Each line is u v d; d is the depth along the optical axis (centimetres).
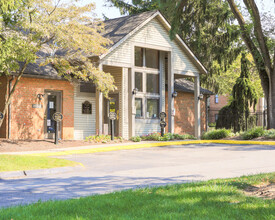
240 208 602
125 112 2381
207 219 527
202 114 3150
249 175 959
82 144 1945
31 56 1662
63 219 536
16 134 1997
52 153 1627
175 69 2572
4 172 1073
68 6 1830
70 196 780
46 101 2159
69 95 2239
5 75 1938
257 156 1529
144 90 2522
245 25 2616
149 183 923
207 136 2566
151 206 618
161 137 2288
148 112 2553
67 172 1165
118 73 2402
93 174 1109
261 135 2372
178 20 2450
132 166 1286
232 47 3397
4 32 1627
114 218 541
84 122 2320
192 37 3403
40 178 1048
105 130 2320
